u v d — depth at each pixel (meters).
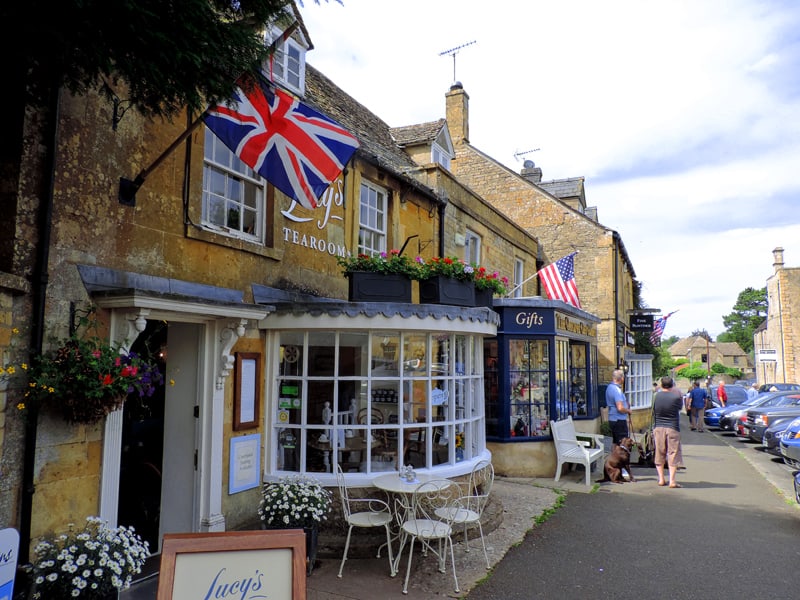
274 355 6.39
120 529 3.97
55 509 4.11
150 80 3.60
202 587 3.06
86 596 3.56
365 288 6.94
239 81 3.89
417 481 5.65
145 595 4.63
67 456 4.21
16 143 4.05
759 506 7.99
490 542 6.28
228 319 5.48
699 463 11.90
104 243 4.64
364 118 12.26
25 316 3.97
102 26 3.10
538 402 10.51
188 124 5.54
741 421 15.79
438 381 6.88
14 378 3.86
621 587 5.10
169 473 5.66
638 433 18.20
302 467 6.24
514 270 15.66
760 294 77.62
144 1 3.09
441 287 7.24
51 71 3.71
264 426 6.30
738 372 59.62
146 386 4.64
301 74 8.68
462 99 21.31
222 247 5.91
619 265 20.61
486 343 10.53
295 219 7.07
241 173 6.47
